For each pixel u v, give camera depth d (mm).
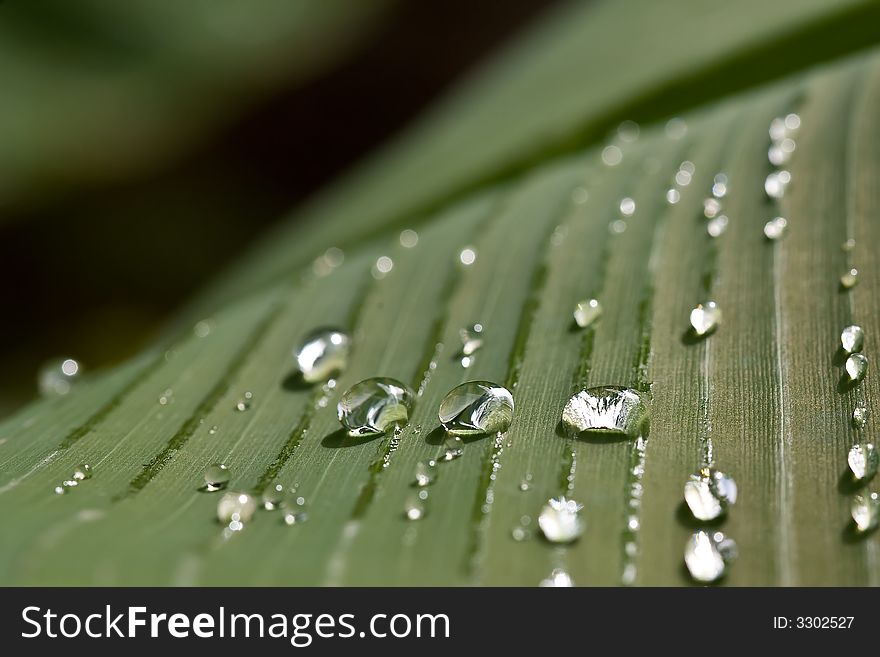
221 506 137
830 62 177
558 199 172
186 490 141
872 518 134
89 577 131
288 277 191
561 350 149
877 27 175
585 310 152
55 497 139
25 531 134
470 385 143
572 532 134
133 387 155
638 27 222
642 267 155
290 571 132
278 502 138
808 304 146
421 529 135
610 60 215
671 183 166
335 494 139
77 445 146
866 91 165
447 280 163
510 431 142
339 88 460
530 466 139
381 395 145
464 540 134
